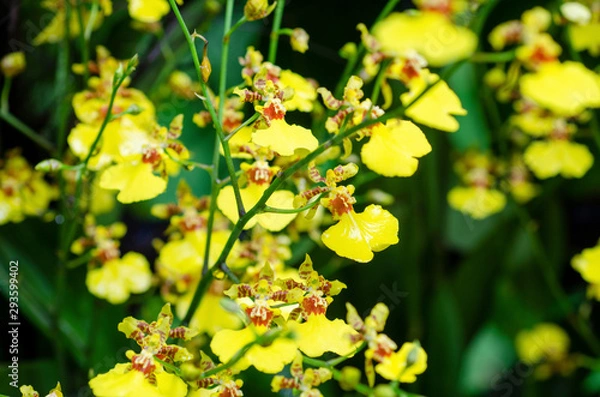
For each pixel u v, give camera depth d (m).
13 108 0.71
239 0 0.70
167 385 0.52
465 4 0.57
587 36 0.66
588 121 0.76
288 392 0.61
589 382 0.74
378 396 0.51
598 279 0.64
